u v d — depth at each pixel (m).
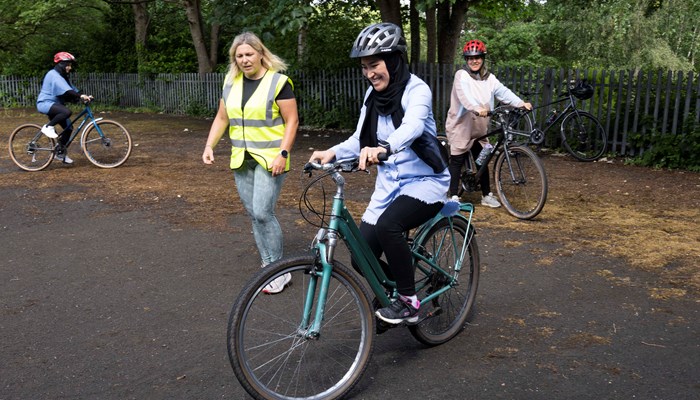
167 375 3.47
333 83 15.78
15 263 5.44
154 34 25.94
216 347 3.80
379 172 3.50
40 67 25.75
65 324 4.17
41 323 4.19
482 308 4.35
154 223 6.68
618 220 6.61
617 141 10.76
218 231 6.34
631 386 3.28
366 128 3.37
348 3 15.30
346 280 3.19
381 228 3.31
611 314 4.21
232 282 4.90
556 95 11.52
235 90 4.54
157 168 10.09
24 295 4.69
